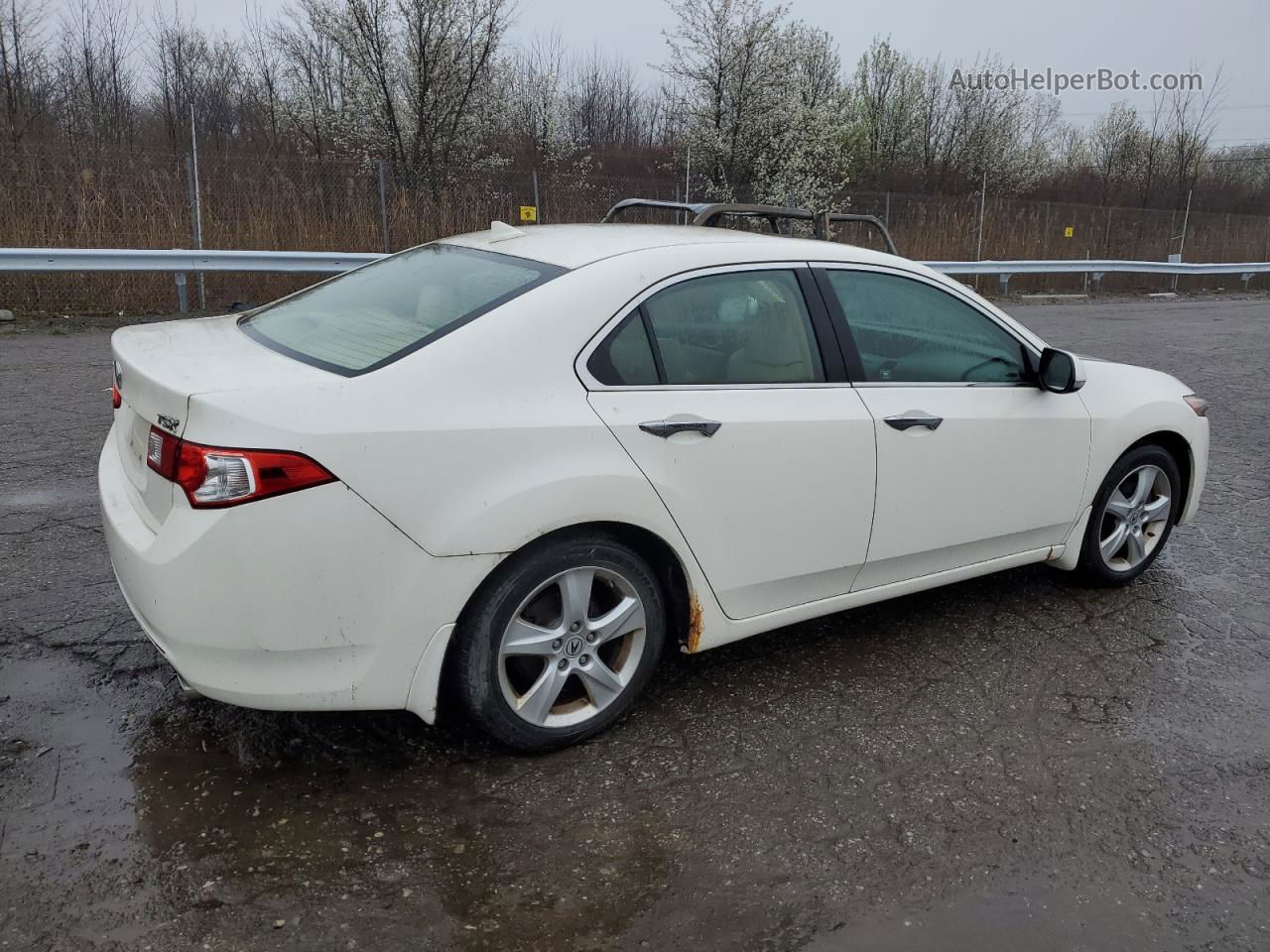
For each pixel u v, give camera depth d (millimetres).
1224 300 21172
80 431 6250
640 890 2410
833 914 2352
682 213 16859
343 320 3055
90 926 2199
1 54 17906
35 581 3939
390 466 2510
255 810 2639
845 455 3311
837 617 4078
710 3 18328
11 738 2896
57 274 11445
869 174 26344
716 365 3121
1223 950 2291
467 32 16750
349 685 2598
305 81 20344
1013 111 28281
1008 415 3764
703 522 3041
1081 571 4371
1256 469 6676
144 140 18703
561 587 2863
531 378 2754
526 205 14875
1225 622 4133
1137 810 2809
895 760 3020
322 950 2170
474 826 2621
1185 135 30891
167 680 3250
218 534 2408
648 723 3182
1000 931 2320
